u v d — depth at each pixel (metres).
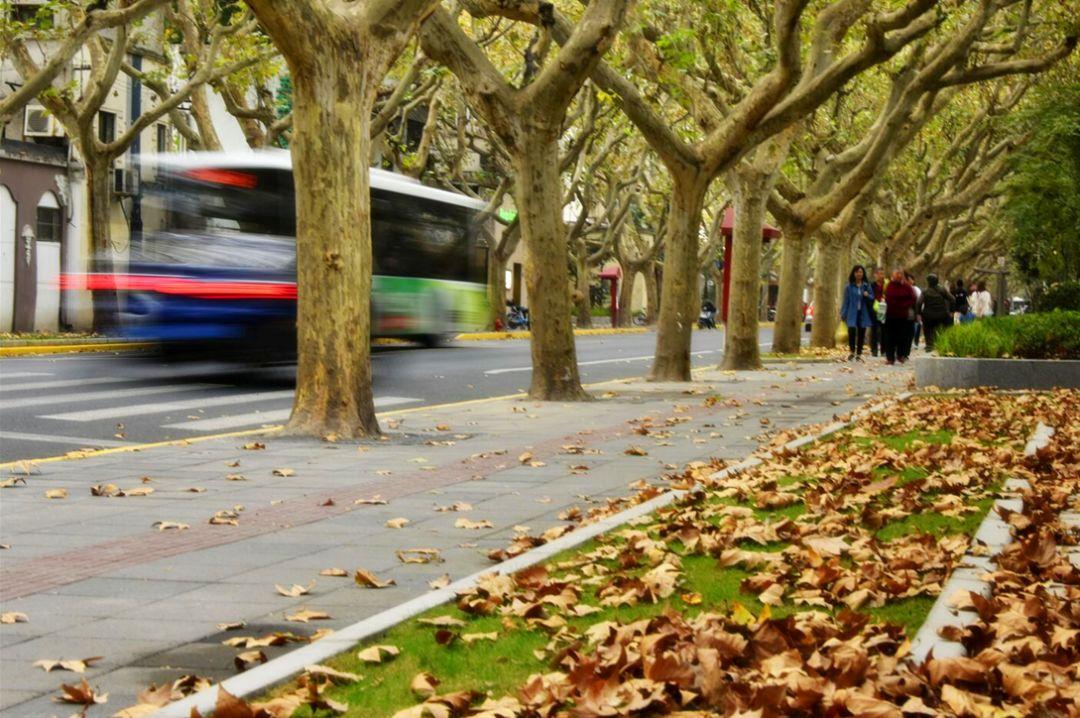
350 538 7.96
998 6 25.98
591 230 53.91
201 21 30.98
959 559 6.63
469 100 18.00
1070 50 26.33
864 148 32.03
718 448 12.72
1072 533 7.54
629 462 11.62
